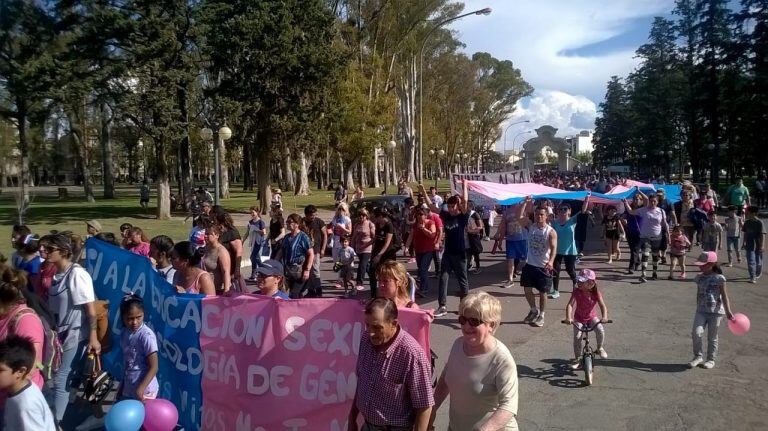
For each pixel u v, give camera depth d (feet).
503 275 45.21
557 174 249.75
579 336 22.39
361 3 145.07
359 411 11.77
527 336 27.58
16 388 11.17
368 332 11.44
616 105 277.23
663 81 191.11
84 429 17.53
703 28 149.79
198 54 98.43
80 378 19.94
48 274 19.85
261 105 98.48
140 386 15.55
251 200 151.53
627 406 19.10
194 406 16.30
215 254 23.35
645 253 42.39
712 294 22.62
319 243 35.40
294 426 14.66
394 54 151.84
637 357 24.20
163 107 91.61
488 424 10.53
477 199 47.85
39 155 188.96
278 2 96.53
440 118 248.52
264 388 15.06
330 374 14.48
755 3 127.75
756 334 27.40
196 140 166.61
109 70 91.45
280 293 19.12
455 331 28.32
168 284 17.63
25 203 94.12
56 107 113.09
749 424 17.60
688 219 56.59
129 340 15.92
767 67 125.90
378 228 33.68
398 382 10.98
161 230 80.02
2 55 98.27
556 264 36.86
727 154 154.81
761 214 90.99
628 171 248.32
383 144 133.69
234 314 15.75
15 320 14.19
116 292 20.11
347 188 175.32
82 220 96.17
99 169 330.75
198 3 95.40
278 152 124.16
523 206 38.47
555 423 17.80
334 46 106.01
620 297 36.37
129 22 89.40
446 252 31.37
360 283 39.45
